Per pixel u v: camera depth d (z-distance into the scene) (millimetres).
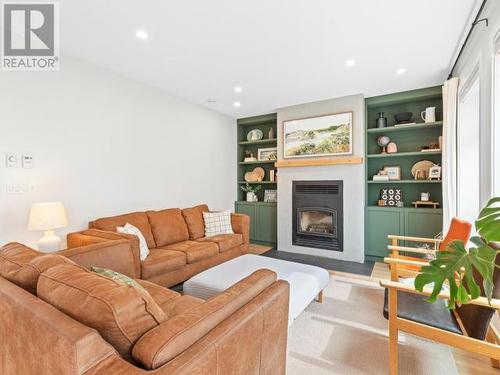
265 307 1170
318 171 4203
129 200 3324
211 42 2434
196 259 3016
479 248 1074
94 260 2031
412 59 2762
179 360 775
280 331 1323
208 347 849
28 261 1236
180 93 3854
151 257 2699
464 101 2809
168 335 818
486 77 1998
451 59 2762
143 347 789
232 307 1049
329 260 3971
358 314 2301
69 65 2709
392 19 2082
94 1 1879
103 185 3037
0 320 1035
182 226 3594
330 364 1684
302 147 4336
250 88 3645
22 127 2387
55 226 2301
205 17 2061
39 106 2494
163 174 3789
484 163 2039
